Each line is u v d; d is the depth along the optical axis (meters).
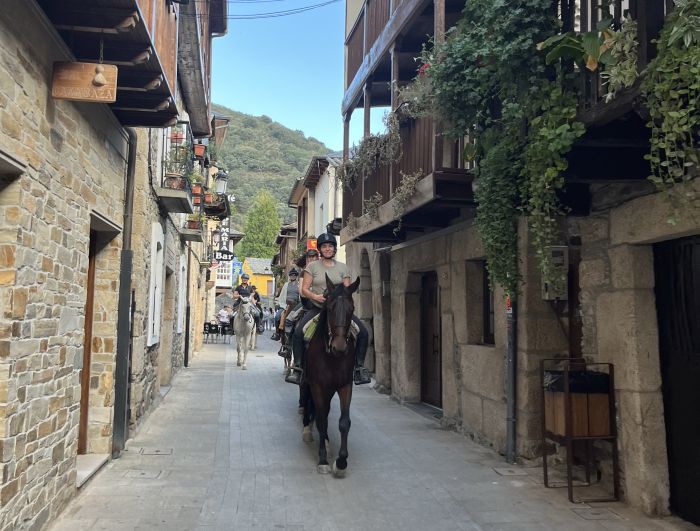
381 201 9.16
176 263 12.94
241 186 90.25
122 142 6.34
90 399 6.25
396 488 5.59
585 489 5.54
